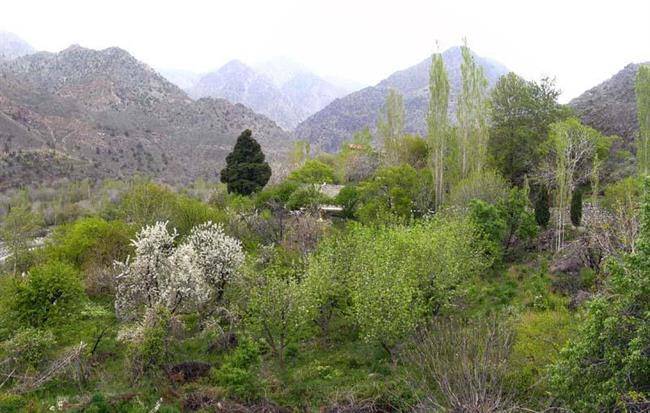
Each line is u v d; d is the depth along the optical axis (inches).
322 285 714.8
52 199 2583.7
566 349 411.5
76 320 788.0
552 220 1081.4
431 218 1034.7
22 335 642.2
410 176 1278.3
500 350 490.6
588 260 807.7
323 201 1362.0
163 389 593.6
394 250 741.9
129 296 746.8
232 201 1374.3
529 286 797.2
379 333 630.5
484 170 1231.5
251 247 1055.6
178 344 703.7
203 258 800.3
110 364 671.1
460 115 1312.7
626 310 386.9
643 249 391.9
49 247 1085.8
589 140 1250.6
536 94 1448.1
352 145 2151.8
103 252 999.0
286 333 700.0
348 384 605.6
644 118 1101.1
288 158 2317.9
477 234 891.4
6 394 580.4
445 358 508.4
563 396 424.8
